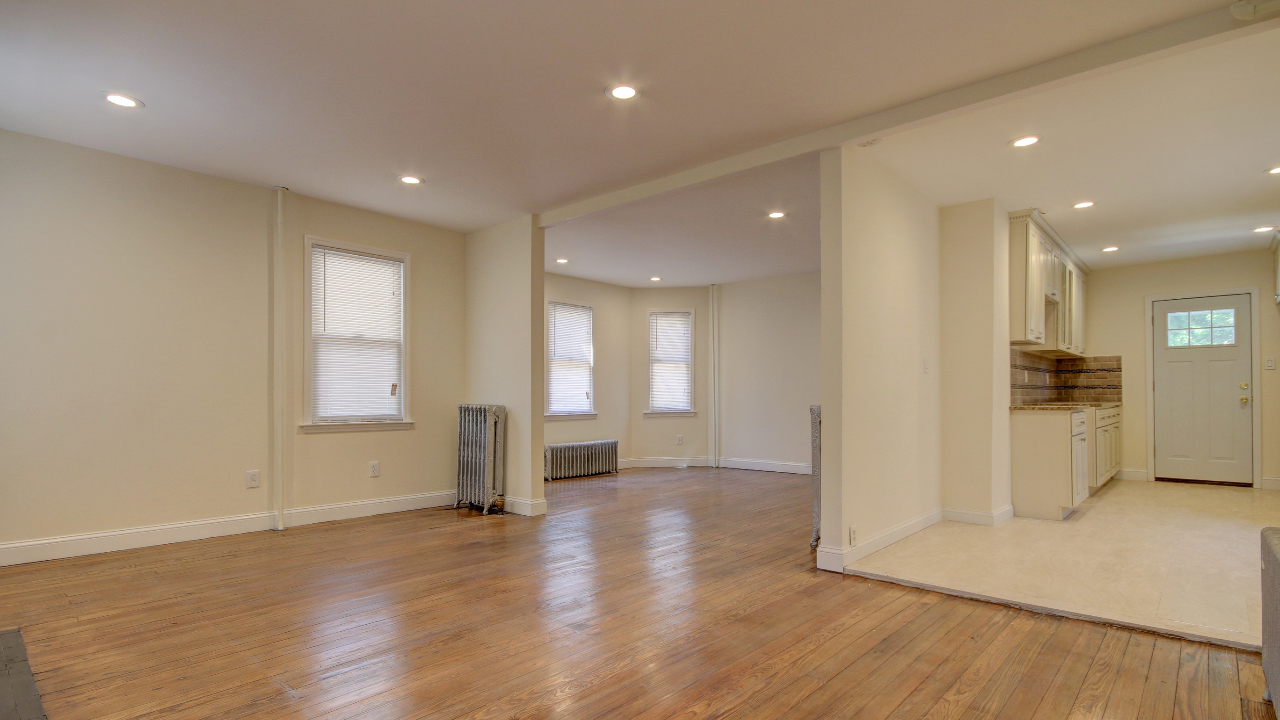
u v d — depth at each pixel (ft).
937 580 10.95
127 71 9.52
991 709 6.81
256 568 11.91
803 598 10.36
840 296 11.64
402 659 7.98
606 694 7.07
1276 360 21.12
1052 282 18.79
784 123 11.36
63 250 12.41
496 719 6.52
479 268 18.85
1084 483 17.13
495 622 9.25
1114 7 7.77
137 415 13.24
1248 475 21.63
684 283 27.96
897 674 7.63
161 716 6.56
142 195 13.37
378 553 13.05
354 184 14.82
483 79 9.75
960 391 15.66
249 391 14.80
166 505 13.60
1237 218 17.19
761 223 17.70
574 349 26.32
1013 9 7.82
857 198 12.16
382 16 8.05
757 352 27.14
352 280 16.70
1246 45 8.44
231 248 14.58
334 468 16.21
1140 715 6.72
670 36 8.51
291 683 7.31
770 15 8.00
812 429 13.76
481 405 17.53
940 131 11.34
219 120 11.28
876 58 9.07
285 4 7.77
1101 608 9.62
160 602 10.03
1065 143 11.91
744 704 6.86
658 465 28.12
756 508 18.24
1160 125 11.10
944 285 15.94
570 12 7.95
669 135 11.88
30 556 12.02
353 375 16.69
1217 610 9.52
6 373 11.80
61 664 7.79
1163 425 23.20
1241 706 6.91
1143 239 19.67
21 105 10.70
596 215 16.87
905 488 14.02
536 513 16.99
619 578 11.42
